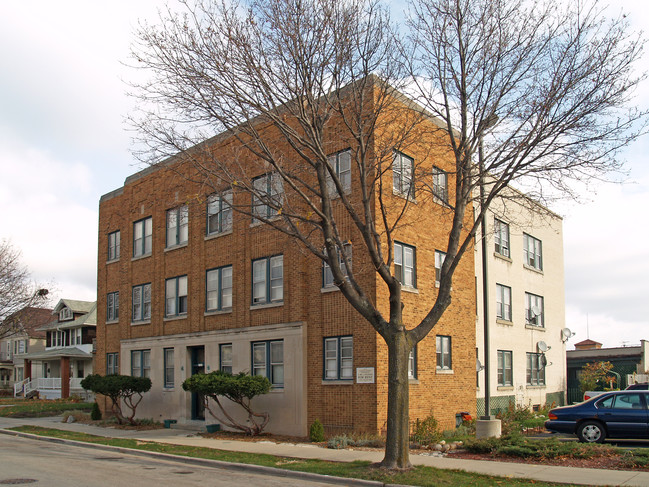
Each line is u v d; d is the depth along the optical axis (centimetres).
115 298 3284
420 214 2255
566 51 1521
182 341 2708
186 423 2614
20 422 2986
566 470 1352
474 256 2638
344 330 2062
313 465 1479
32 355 5481
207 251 2639
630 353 4134
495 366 2848
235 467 1528
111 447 1939
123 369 3086
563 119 1517
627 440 1836
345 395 2030
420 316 2186
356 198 2042
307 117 1588
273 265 2331
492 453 1573
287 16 1504
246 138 2328
